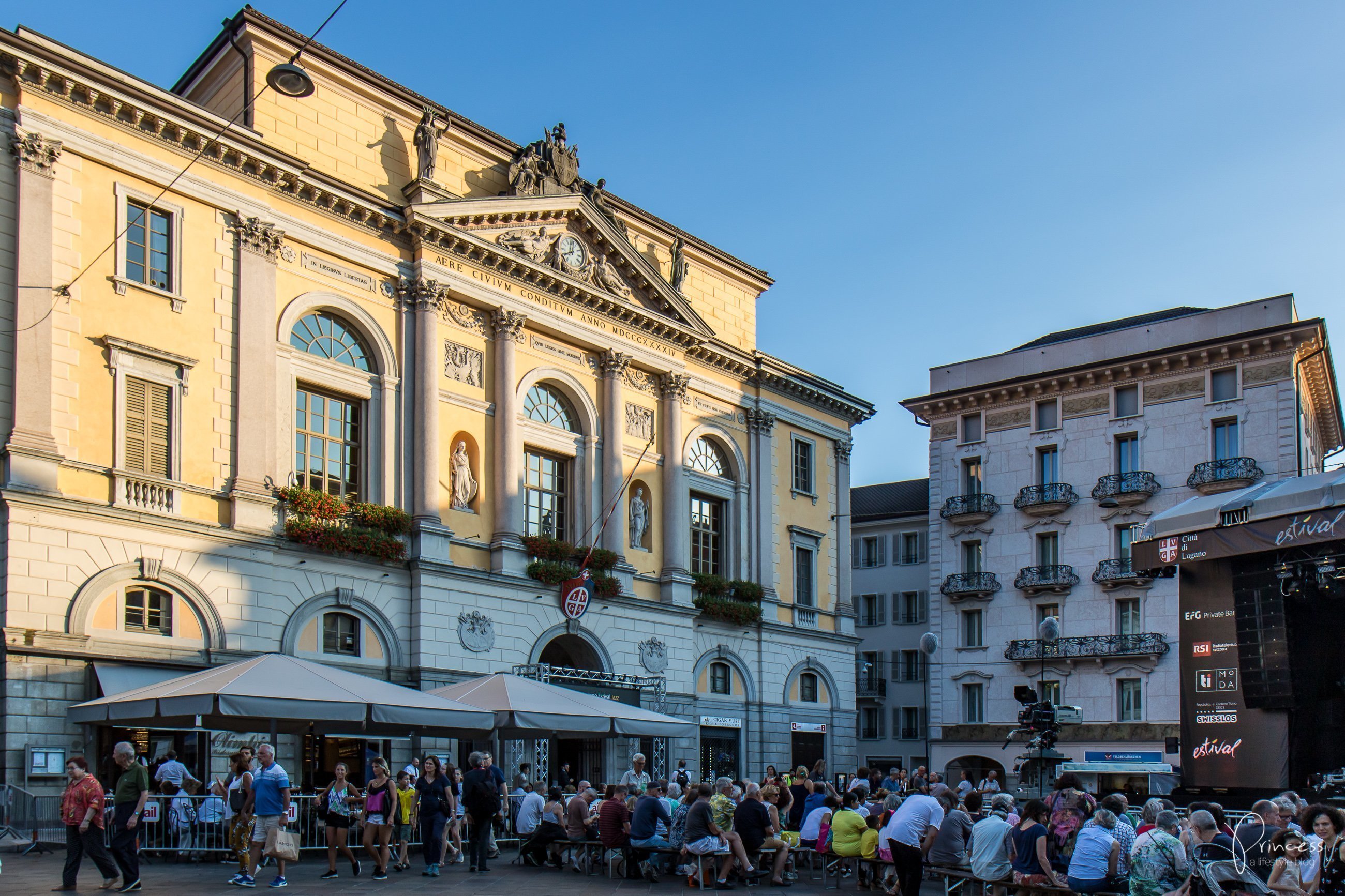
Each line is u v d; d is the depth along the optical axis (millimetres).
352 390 33406
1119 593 52125
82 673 26422
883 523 69625
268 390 31094
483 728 23578
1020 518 55781
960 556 57562
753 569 45906
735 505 45594
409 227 34625
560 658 40188
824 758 47688
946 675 56875
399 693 22656
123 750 17562
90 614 26688
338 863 22984
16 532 25719
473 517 35656
